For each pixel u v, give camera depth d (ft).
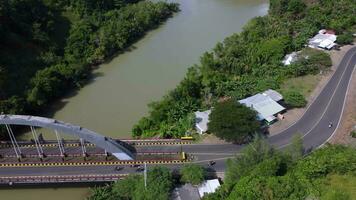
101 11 635.66
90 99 465.06
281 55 519.19
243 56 522.47
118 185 320.29
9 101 415.44
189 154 367.45
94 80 501.56
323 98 449.89
